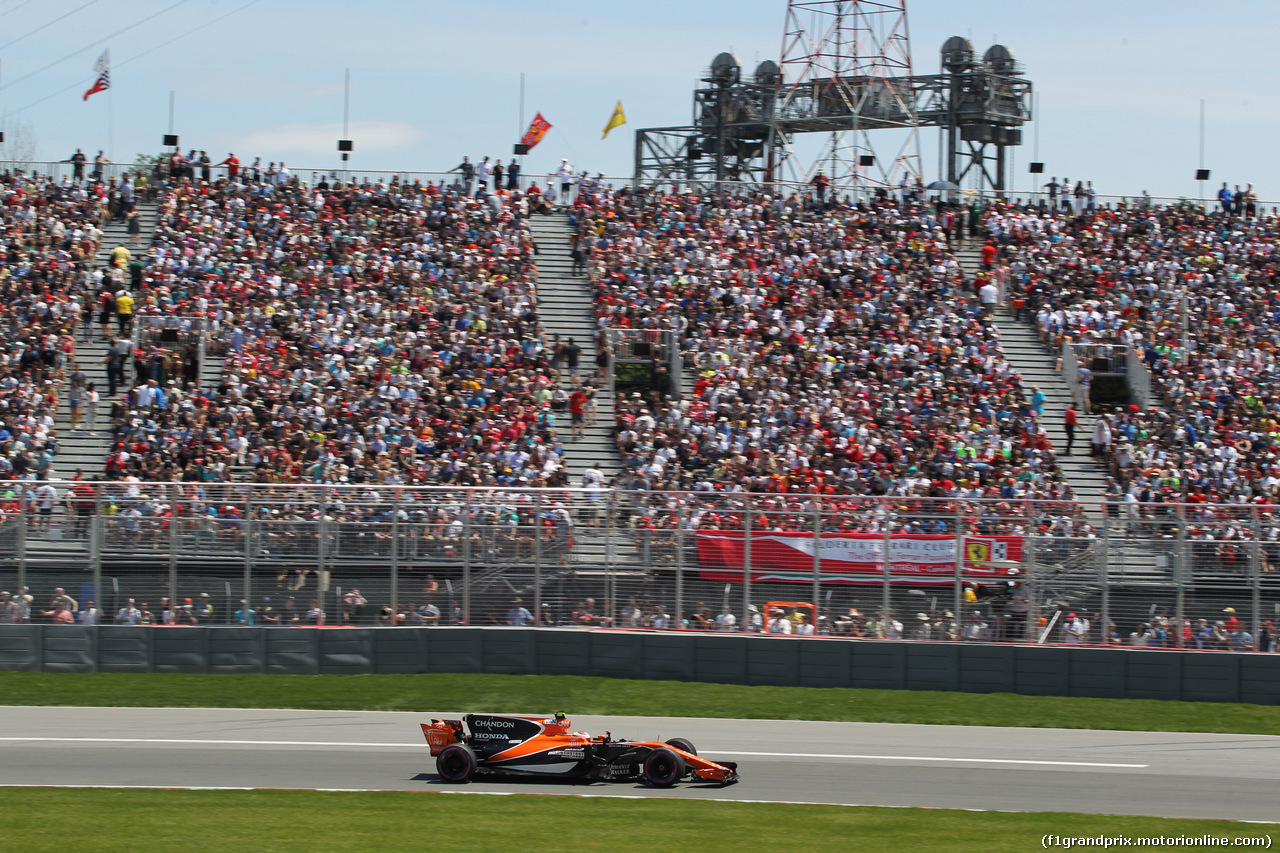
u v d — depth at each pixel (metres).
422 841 37.84
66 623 67.50
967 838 39.34
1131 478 89.44
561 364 97.50
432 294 102.31
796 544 67.69
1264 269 113.44
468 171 119.50
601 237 111.50
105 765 48.91
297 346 95.56
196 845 37.31
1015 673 64.94
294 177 116.12
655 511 68.75
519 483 83.69
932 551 66.75
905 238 114.88
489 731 47.00
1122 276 111.38
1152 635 64.81
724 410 91.31
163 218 109.31
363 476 83.00
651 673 67.06
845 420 91.12
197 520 68.31
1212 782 48.28
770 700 63.25
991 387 96.38
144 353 94.38
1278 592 64.19
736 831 39.53
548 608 68.69
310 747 52.62
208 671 67.38
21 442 85.81
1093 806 44.38
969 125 147.12
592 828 39.59
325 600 68.50
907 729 57.91
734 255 109.31
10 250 103.31
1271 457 89.94
